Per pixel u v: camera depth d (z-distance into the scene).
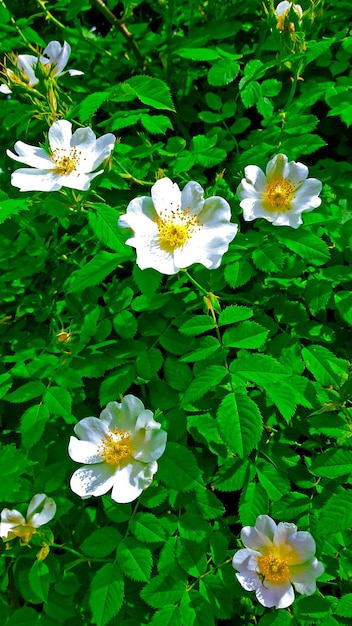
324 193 0.36
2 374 0.31
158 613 0.26
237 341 0.28
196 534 0.27
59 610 0.27
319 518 0.27
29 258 0.36
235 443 0.25
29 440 0.28
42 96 0.31
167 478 0.27
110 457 0.28
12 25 0.41
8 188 0.38
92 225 0.29
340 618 0.26
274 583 0.27
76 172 0.30
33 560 0.29
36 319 0.34
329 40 0.33
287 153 0.34
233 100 0.39
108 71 0.41
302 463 0.32
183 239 0.28
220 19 0.40
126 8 0.39
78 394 0.31
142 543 0.27
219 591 0.27
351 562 0.28
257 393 0.31
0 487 0.27
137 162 0.36
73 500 0.31
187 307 0.31
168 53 0.40
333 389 0.29
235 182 0.36
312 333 0.32
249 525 0.28
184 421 0.29
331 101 0.36
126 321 0.31
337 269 0.32
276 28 0.32
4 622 0.27
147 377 0.29
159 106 0.32
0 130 0.39
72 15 0.38
